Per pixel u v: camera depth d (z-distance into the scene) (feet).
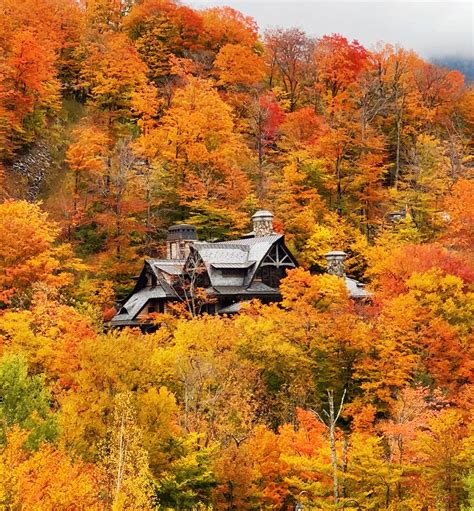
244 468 134.00
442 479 138.00
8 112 303.27
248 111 388.16
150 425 130.82
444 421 149.18
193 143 323.57
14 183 299.38
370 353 191.11
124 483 111.04
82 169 305.32
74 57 396.98
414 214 326.85
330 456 133.39
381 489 133.08
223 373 163.43
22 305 191.52
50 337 168.14
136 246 282.56
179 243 268.62
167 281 242.99
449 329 190.19
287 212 310.45
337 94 426.10
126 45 386.32
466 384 182.50
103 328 225.15
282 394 173.58
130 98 358.84
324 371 189.16
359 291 251.19
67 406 128.88
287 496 147.33
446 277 206.08
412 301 195.93
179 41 439.63
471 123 449.89
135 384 135.95
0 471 99.86
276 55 459.73
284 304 205.36
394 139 406.00
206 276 242.58
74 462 115.44
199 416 147.54
